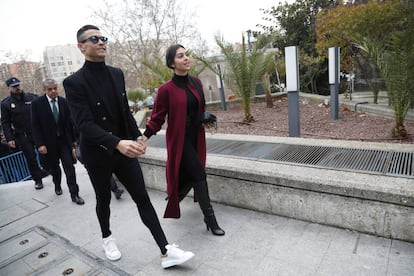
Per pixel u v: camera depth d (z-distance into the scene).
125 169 2.24
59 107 3.67
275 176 2.69
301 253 2.27
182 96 2.51
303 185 2.55
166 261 2.23
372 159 2.78
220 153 3.49
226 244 2.50
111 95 2.15
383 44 4.80
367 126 5.58
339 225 2.49
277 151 3.33
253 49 6.70
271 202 2.82
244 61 6.54
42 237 3.01
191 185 2.89
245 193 2.96
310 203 2.58
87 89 2.03
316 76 15.42
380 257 2.11
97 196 2.38
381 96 7.75
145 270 2.30
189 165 2.60
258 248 2.40
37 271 2.44
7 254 2.77
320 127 5.96
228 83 7.22
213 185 3.17
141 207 2.30
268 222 2.75
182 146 2.57
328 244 2.33
